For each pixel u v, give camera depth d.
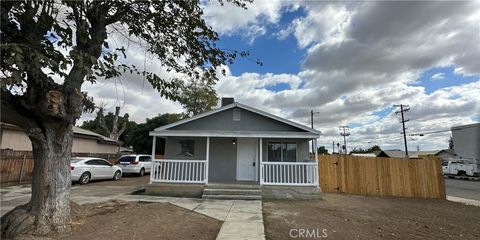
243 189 12.00
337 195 14.02
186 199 11.16
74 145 23.36
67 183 6.36
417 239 6.68
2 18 4.64
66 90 5.83
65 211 6.25
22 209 6.08
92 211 7.84
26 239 5.43
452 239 6.83
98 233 6.04
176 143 14.87
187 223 7.20
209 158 14.70
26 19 5.00
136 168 20.89
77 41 5.75
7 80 3.55
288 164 13.01
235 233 6.39
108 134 40.75
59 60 4.52
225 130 14.46
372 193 14.91
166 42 7.25
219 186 12.11
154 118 38.06
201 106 35.50
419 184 14.63
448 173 32.38
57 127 5.92
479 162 31.61
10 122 5.55
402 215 9.51
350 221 8.20
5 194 11.34
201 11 6.77
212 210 8.92
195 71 7.67
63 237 5.71
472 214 10.23
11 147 17.36
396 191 14.74
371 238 6.55
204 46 7.01
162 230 6.46
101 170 16.83
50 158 6.03
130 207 8.67
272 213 8.84
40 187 5.97
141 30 7.00
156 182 12.66
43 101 5.29
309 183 12.67
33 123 5.68
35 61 4.10
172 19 6.77
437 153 53.25
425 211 10.52
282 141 14.93
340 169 15.49
